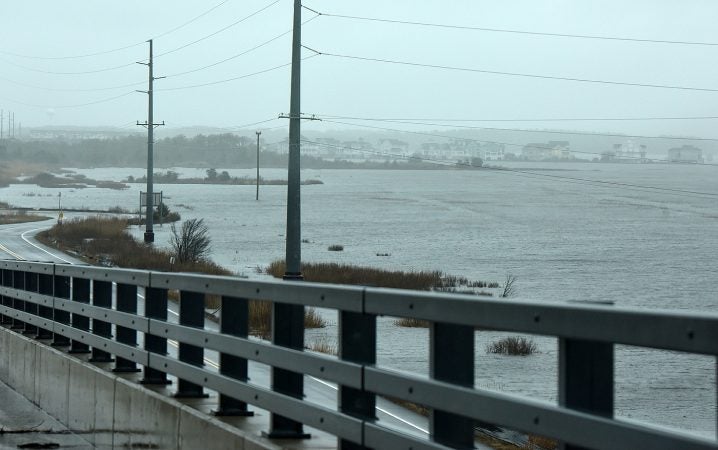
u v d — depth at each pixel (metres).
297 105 41.78
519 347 25.25
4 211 154.50
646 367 22.38
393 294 6.16
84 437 11.61
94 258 69.88
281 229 128.25
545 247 102.19
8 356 15.59
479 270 74.25
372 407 6.84
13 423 12.38
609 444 4.40
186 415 8.84
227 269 69.19
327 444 7.38
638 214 184.00
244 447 7.68
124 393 10.41
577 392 4.78
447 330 5.83
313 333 32.34
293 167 41.53
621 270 74.62
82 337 12.39
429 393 5.78
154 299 10.36
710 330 3.91
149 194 89.31
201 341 8.93
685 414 16.02
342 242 106.38
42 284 15.04
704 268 76.88
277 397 7.52
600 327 4.49
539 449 13.10
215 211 179.00
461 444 5.84
